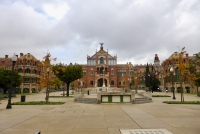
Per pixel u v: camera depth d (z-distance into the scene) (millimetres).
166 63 71688
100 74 80000
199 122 10266
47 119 11359
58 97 35469
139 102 22625
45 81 24688
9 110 15734
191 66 42125
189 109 16234
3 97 32625
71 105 19953
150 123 10008
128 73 84188
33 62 69000
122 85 81875
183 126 9234
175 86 63875
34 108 17172
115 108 17109
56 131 8312
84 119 11328
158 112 14359
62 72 37750
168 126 9242
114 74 82062
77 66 40594
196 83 40156
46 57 25688
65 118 11711
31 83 66938
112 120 10953
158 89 68125
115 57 83750
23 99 23859
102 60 81938
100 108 17141
